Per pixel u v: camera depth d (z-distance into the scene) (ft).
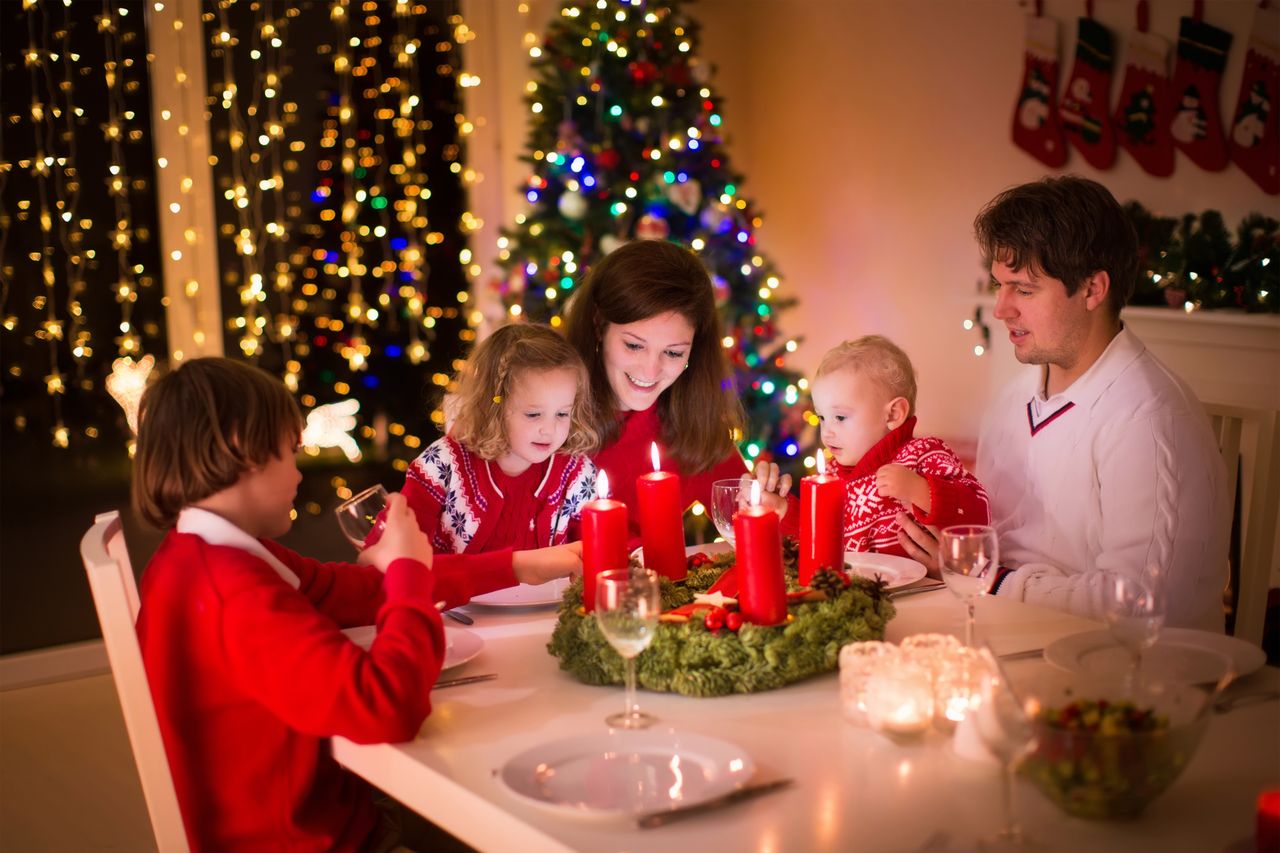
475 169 17.01
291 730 4.69
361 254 16.31
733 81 18.65
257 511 4.91
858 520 7.48
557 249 13.43
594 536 4.93
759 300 14.17
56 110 13.71
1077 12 13.64
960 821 3.66
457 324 17.22
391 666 4.32
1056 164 14.10
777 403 14.14
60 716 11.21
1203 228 11.85
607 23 13.56
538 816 3.72
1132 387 6.68
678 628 4.73
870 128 16.66
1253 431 9.16
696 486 8.16
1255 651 4.89
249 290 15.19
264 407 4.79
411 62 16.38
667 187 13.39
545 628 5.67
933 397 16.30
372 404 16.56
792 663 4.66
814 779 3.94
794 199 18.06
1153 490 6.46
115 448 14.08
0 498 13.25
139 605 5.57
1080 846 3.49
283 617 4.44
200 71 14.74
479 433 6.94
